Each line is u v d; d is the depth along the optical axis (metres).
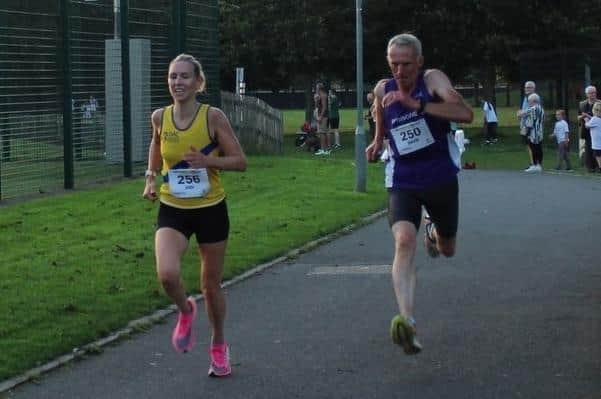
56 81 20.53
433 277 12.45
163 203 8.05
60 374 8.38
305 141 40.28
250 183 22.91
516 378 8.10
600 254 14.12
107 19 22.66
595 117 28.06
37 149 20.14
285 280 12.38
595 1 46.03
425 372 8.33
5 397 7.76
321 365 8.59
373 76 47.69
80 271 12.35
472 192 22.83
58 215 16.92
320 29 45.38
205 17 27.53
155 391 7.93
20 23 19.41
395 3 44.62
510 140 45.75
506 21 44.09
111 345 9.30
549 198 21.45
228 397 7.75
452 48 45.22
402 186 8.38
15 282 11.63
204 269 8.20
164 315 10.40
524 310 10.57
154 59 24.84
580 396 7.60
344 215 18.06
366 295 11.45
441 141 8.38
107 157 22.81
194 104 8.01
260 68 48.62
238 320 10.28
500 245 14.98
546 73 38.34
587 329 9.70
